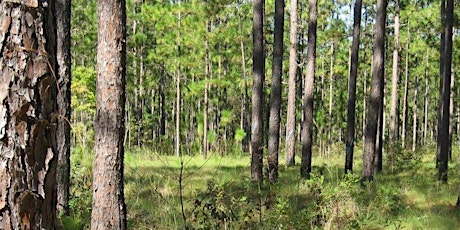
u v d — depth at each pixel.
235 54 20.55
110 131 4.93
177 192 8.99
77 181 8.60
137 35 21.58
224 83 19.56
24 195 1.79
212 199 6.07
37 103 1.84
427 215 8.30
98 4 4.91
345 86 35.03
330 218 6.54
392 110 20.53
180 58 19.52
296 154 25.86
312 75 13.95
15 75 1.79
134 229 6.33
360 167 17.47
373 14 28.12
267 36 24.95
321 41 23.52
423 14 19.56
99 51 4.93
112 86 4.91
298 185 10.70
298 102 29.81
